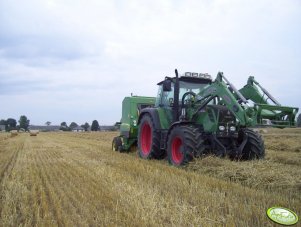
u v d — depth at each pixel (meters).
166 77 10.02
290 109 7.73
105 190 5.72
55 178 7.06
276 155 11.02
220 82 8.33
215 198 5.08
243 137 8.50
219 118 8.25
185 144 8.10
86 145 18.48
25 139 29.48
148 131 11.11
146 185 6.09
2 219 4.17
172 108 9.94
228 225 3.83
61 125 140.00
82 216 4.32
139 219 4.09
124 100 13.59
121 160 10.12
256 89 8.90
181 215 4.17
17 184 6.24
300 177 6.22
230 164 7.45
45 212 4.41
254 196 5.21
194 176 6.86
